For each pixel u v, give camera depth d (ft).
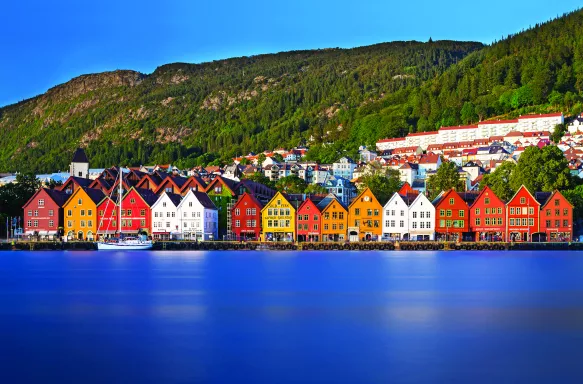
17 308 295.28
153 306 299.99
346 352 220.02
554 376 195.83
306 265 490.90
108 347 226.17
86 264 505.66
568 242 636.07
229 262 519.19
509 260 538.06
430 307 298.15
